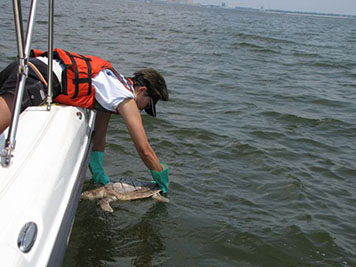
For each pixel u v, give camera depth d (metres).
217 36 19.16
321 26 47.50
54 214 2.15
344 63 13.45
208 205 3.70
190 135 5.30
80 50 11.00
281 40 19.94
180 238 3.20
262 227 3.42
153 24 23.52
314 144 5.45
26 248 1.79
